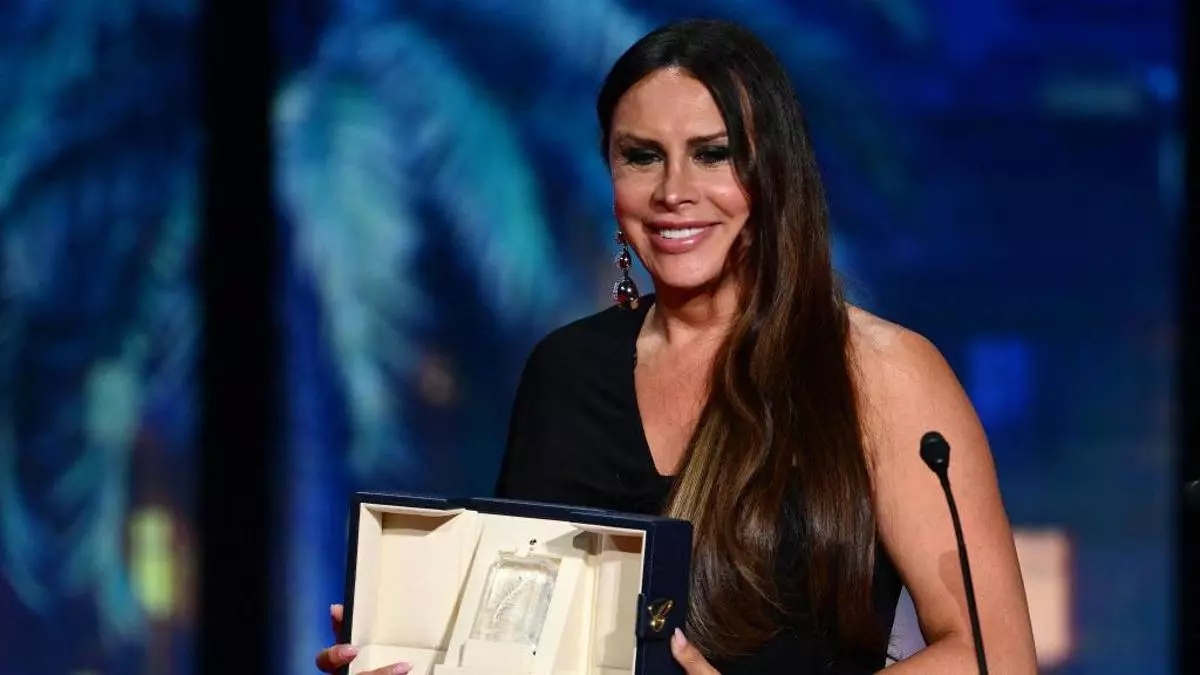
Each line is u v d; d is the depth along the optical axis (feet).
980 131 49.01
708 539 21.44
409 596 22.16
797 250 22.38
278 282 54.03
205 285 54.39
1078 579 49.14
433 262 53.11
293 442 54.13
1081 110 48.65
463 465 53.31
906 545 21.47
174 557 54.60
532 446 24.36
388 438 53.67
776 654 21.40
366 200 53.36
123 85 54.54
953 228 49.26
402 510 21.95
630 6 51.13
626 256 24.68
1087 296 48.91
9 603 54.80
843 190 49.52
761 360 22.25
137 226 54.65
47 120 54.80
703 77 22.00
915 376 21.88
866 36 49.32
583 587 21.06
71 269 54.95
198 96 54.24
